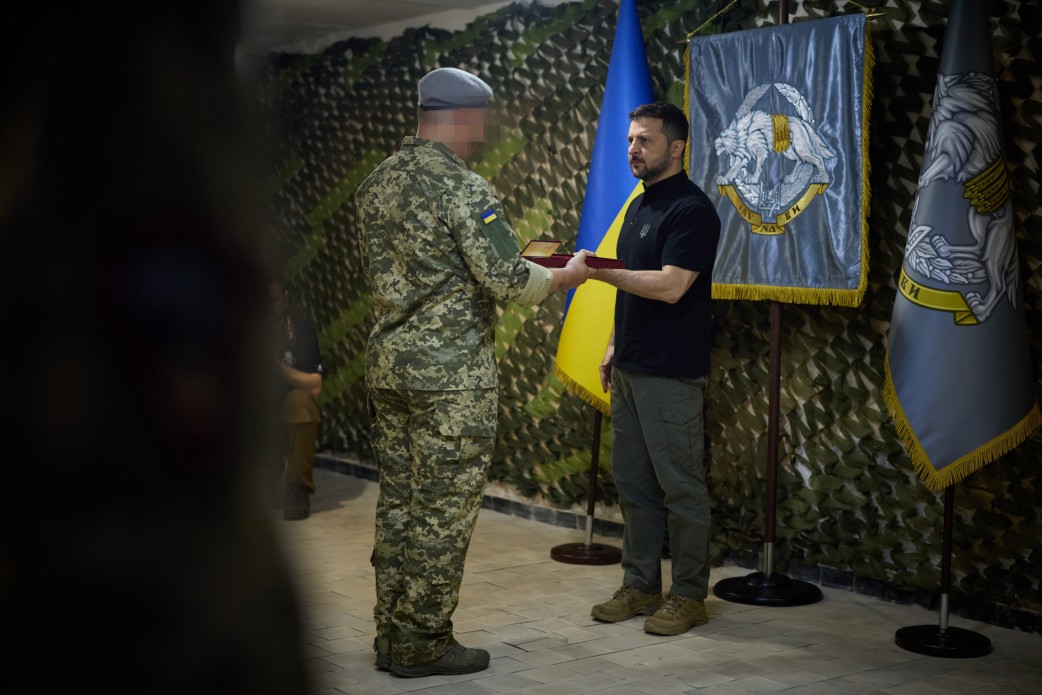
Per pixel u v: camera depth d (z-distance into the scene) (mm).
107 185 254
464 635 3613
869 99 3795
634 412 3752
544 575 4422
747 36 4051
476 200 2938
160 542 264
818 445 4246
